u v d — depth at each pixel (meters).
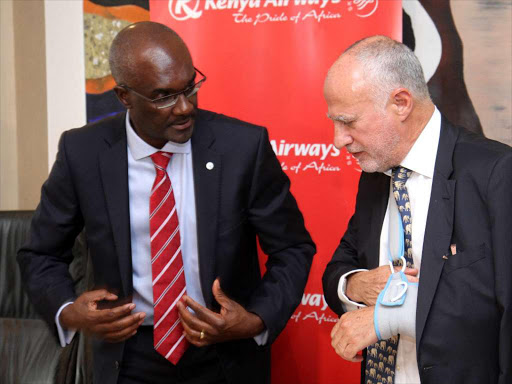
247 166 1.67
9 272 2.10
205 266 1.63
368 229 1.62
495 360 1.35
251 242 1.79
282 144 2.34
